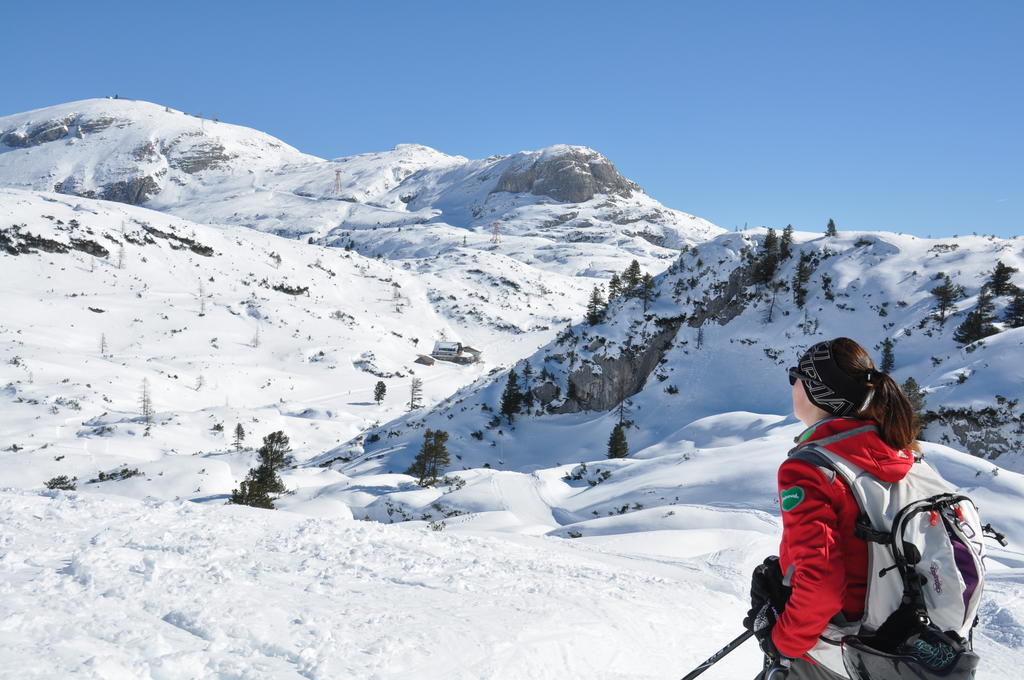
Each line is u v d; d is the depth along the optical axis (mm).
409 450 69938
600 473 48938
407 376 145000
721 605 7785
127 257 172500
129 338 139000
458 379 146875
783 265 81250
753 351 71562
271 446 49531
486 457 68500
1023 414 46562
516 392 74875
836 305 73250
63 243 164625
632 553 15867
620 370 74812
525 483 47406
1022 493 31938
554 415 74750
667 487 40000
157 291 165125
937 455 36125
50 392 102125
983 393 49094
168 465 53750
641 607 6426
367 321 173250
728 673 5098
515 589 6469
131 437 86812
